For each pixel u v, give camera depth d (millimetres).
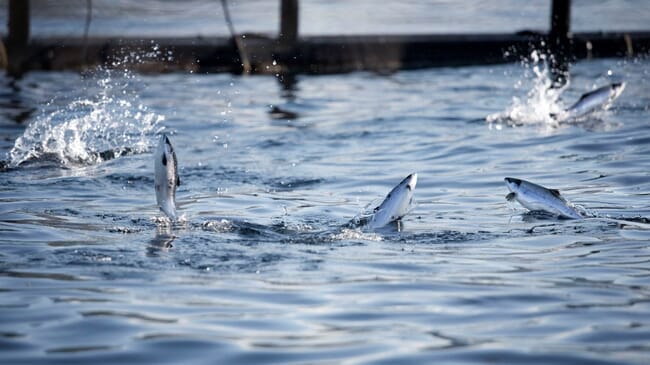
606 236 14062
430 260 12812
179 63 34125
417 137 22875
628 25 49281
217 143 22359
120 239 13898
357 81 32688
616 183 17766
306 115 26172
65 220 15195
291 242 13844
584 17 52344
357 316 10352
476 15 53750
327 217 15562
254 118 25656
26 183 18266
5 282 11656
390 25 49156
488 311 10523
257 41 35281
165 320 10180
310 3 60719
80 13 51406
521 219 15250
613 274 12039
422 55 36625
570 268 12352
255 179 18703
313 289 11391
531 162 19875
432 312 10484
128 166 19938
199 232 14367
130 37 34812
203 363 8945
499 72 34875
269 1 59250
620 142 21469
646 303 10797
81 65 33906
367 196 17234
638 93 28953
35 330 9859
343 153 21203
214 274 12062
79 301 10859
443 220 15250
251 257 12930
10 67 33719
